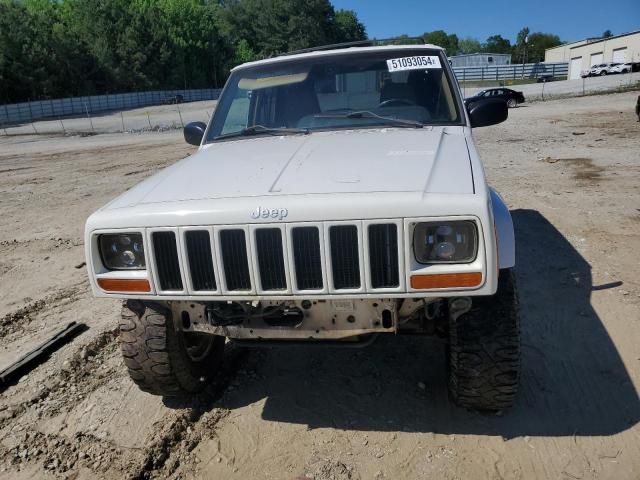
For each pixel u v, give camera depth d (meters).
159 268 2.55
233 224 2.41
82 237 7.45
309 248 2.38
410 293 2.34
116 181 11.98
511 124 18.45
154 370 2.98
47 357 4.06
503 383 2.69
